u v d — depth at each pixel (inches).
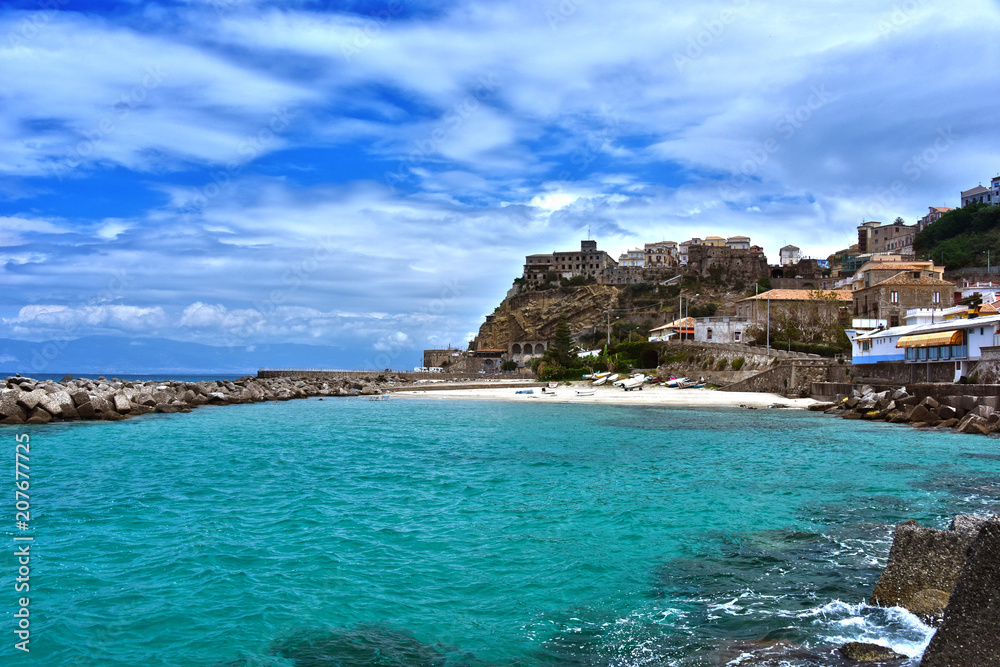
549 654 471.8
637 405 3009.4
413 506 924.0
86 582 609.0
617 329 7116.1
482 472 1208.8
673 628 509.0
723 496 982.4
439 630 513.0
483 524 822.5
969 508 887.7
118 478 1135.0
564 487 1061.1
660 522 826.2
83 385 2758.4
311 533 778.8
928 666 342.3
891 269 4244.6
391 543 739.4
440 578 626.2
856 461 1318.9
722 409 2755.9
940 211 6722.4
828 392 2886.3
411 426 2110.0
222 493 1010.7
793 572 630.5
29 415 2060.8
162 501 950.4
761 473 1184.2
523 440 1707.7
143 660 463.2
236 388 3636.8
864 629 490.6
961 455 1396.4
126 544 729.0
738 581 609.0
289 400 3693.4
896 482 1083.3
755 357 3518.7
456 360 7509.8
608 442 1658.5
